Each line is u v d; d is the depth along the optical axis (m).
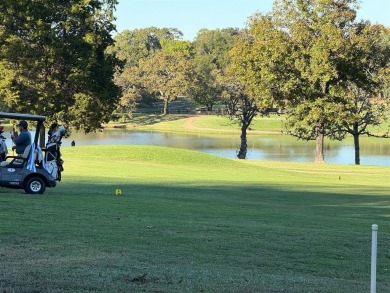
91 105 40.59
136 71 108.50
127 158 32.84
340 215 13.68
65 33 40.94
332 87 39.47
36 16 38.47
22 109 38.22
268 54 39.38
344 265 8.07
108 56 43.66
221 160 33.84
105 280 6.12
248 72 41.72
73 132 81.12
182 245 8.43
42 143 38.34
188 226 9.99
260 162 39.44
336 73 37.84
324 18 38.22
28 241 7.86
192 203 14.19
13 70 38.22
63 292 5.58
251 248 8.62
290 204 15.84
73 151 34.56
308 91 39.31
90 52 40.06
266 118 98.06
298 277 7.11
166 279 6.36
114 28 42.97
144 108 115.69
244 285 6.39
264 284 6.52
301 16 39.03
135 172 24.67
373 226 4.86
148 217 10.84
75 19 40.47
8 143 31.59
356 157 46.19
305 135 48.00
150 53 140.50
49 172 13.29
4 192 13.16
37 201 11.84
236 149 61.12
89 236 8.48
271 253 8.41
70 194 14.17
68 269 6.50
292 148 62.28
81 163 28.34
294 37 38.69
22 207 10.84
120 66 44.06
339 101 40.03
